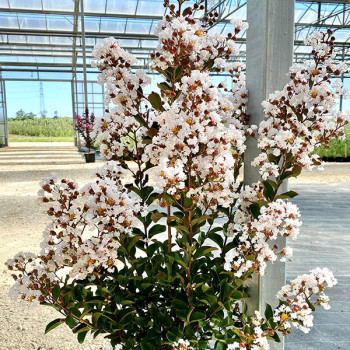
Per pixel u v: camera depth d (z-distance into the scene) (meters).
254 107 1.57
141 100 1.39
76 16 15.30
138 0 14.88
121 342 1.49
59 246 1.30
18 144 26.09
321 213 5.20
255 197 1.41
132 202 1.28
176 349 1.25
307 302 1.37
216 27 16.72
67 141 31.70
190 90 1.19
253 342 1.35
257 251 1.28
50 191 1.23
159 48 1.35
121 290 1.41
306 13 16.09
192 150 1.18
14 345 2.17
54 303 1.35
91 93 22.94
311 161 1.31
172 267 1.52
